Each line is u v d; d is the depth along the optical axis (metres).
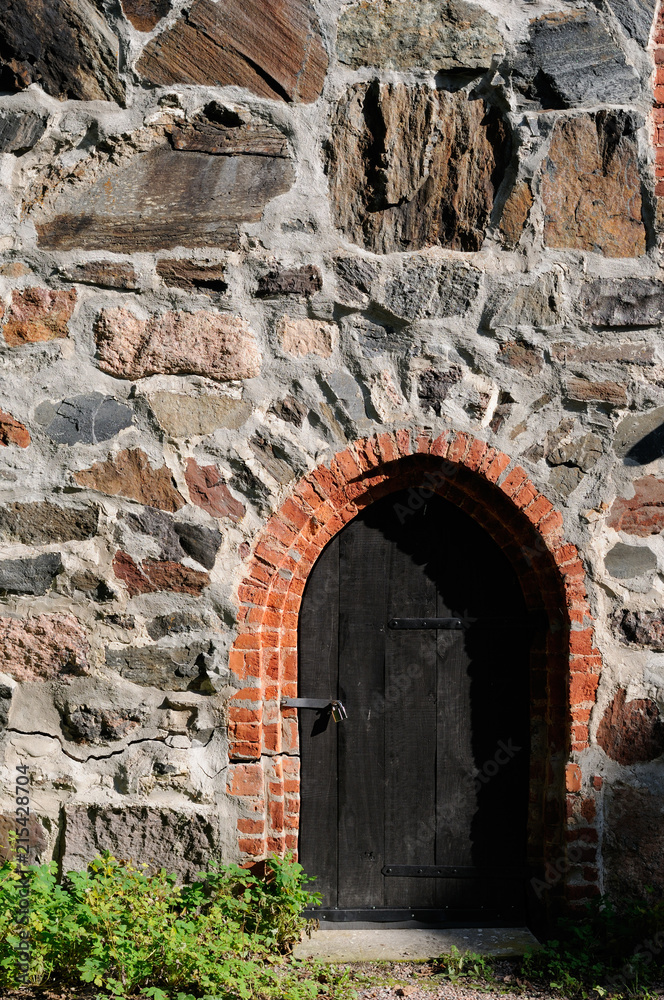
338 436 4.02
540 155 4.09
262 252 4.02
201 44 4.04
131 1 4.01
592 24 4.12
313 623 4.13
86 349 3.98
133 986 3.34
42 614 3.93
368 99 4.07
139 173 4.03
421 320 4.04
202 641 3.93
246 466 3.99
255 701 3.92
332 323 4.04
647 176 4.12
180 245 4.01
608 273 4.10
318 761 4.11
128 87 4.02
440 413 4.04
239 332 4.01
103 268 3.99
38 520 3.95
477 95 4.11
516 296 4.07
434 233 4.08
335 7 4.06
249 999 3.26
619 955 3.73
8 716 3.89
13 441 3.96
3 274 3.99
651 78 4.14
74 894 3.62
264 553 3.97
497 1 4.12
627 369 4.09
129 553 3.95
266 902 3.71
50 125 4.00
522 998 3.49
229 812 3.88
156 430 3.98
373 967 3.73
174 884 3.82
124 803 3.87
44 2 3.98
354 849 4.10
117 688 3.91
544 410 4.07
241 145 4.04
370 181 4.06
